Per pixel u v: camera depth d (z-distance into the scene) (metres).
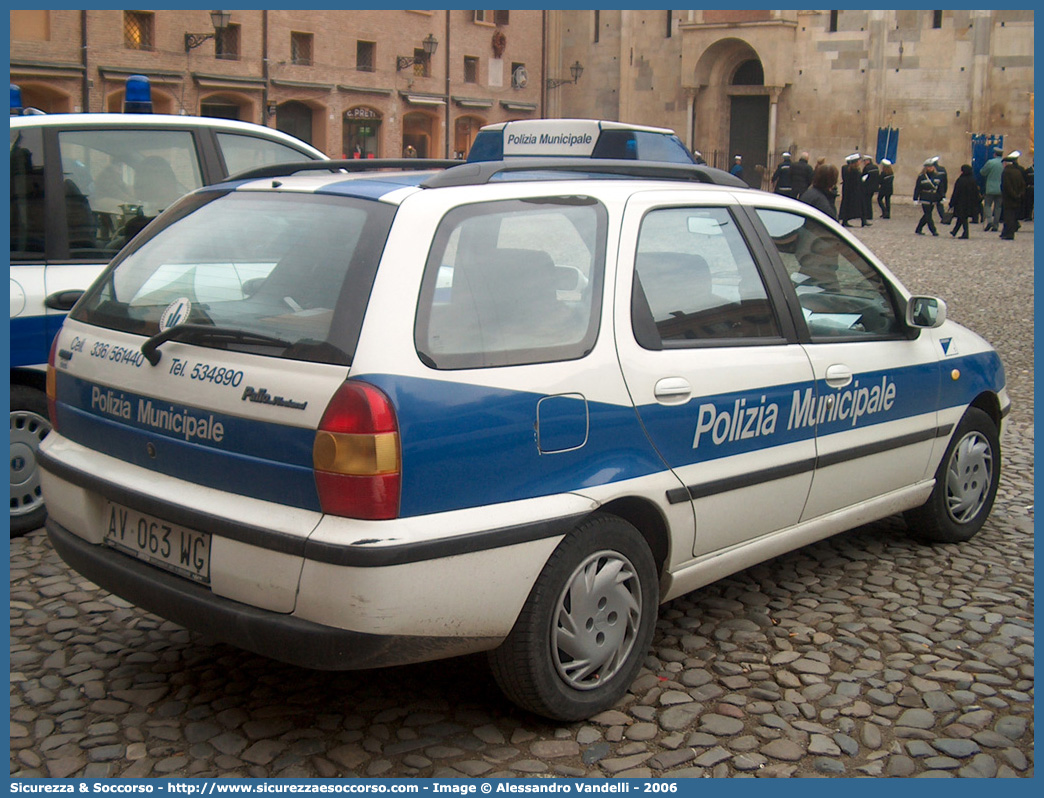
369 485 2.92
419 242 3.16
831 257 4.63
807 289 4.43
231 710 3.55
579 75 51.84
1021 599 4.65
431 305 3.12
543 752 3.32
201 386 3.22
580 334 3.47
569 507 3.32
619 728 3.47
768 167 47.31
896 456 4.80
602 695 3.52
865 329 4.72
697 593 4.65
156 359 3.37
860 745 3.40
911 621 4.37
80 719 3.47
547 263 3.46
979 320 13.38
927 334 5.07
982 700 3.71
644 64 50.56
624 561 3.55
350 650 2.96
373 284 3.07
